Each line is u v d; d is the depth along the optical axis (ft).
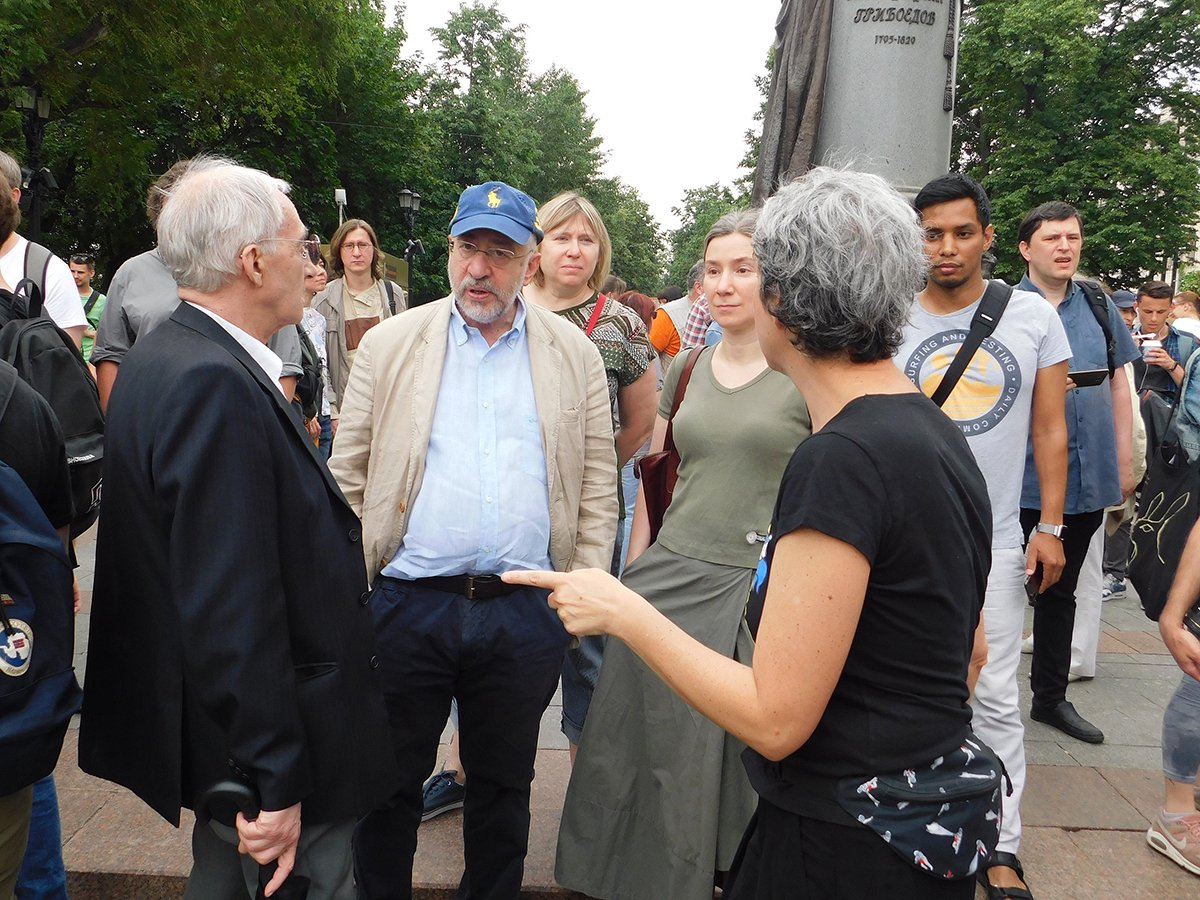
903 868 4.44
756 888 4.93
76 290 11.52
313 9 62.28
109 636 5.73
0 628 5.42
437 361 7.70
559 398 7.97
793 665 4.27
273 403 5.70
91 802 10.25
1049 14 80.53
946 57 13.60
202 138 81.35
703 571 8.35
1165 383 21.43
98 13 52.49
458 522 7.59
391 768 6.33
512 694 7.85
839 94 13.53
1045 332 9.07
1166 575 8.97
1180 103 87.71
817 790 4.57
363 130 101.40
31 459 6.30
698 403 8.70
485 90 144.15
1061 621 12.79
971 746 4.65
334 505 6.02
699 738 8.12
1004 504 9.08
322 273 12.68
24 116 47.26
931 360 9.19
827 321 4.58
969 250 8.83
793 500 4.41
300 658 5.75
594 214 10.57
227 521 5.16
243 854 5.62
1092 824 10.27
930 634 4.44
